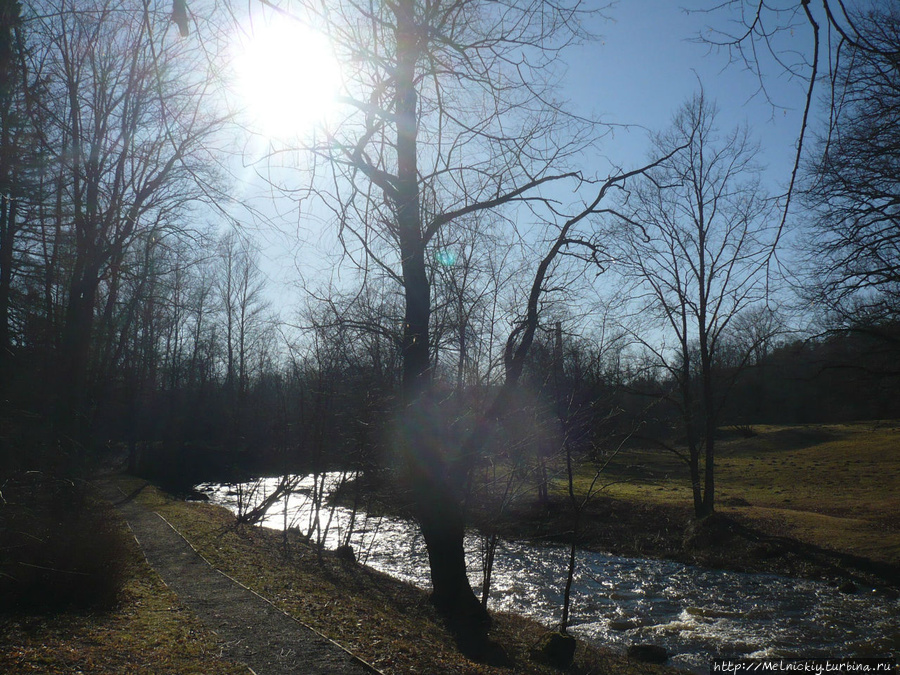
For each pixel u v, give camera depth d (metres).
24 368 13.96
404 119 8.52
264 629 10.51
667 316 25.62
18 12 7.83
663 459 48.06
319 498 23.47
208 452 45.91
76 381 15.24
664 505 30.28
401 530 27.42
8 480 11.02
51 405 14.59
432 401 12.94
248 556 18.55
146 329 34.75
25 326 13.87
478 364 13.13
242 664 8.63
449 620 12.95
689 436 26.92
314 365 22.38
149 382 41.50
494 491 14.48
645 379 23.80
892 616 16.20
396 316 12.91
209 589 13.59
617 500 30.66
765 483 40.47
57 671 7.66
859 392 27.50
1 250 12.12
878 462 44.56
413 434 12.96
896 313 20.88
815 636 14.54
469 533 25.39
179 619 10.98
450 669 9.20
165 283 20.22
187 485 42.03
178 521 24.31
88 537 11.71
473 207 11.36
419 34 6.14
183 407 50.50
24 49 8.57
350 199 7.45
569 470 13.43
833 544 23.06
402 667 8.95
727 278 25.45
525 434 13.10
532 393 13.27
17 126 9.05
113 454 46.50
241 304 50.16
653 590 19.27
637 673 11.61
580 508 13.52
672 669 12.23
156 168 14.70
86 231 13.16
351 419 17.44
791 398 56.56
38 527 11.23
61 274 14.23
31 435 12.74
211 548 19.03
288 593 13.70
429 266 12.80
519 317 13.12
